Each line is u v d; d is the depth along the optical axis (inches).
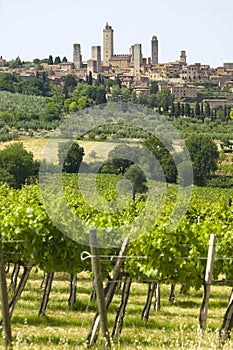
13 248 823.7
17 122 4913.9
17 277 1160.8
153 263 771.4
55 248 823.7
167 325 857.5
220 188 3127.5
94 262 597.3
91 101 6569.9
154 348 639.1
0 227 831.1
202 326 665.6
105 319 607.2
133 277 786.2
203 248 842.8
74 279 976.3
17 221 820.6
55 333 760.3
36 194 1192.8
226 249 874.8
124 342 716.7
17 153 3275.1
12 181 3228.3
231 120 5634.8
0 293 620.1
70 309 959.6
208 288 662.5
